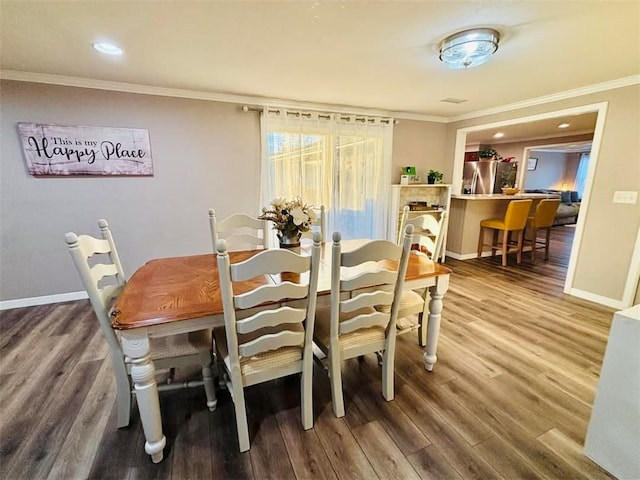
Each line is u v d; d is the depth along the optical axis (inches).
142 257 131.8
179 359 60.5
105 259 126.1
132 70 101.5
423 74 105.3
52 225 117.1
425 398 70.1
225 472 52.7
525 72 103.6
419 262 81.7
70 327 102.3
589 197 123.5
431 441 58.7
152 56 89.5
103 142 117.9
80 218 120.3
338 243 52.3
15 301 116.7
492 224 181.3
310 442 58.6
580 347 90.8
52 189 114.9
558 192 365.7
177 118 127.3
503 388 73.3
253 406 68.1
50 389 72.6
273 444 58.2
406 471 52.7
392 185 174.4
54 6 63.1
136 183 125.9
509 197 187.9
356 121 159.0
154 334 50.1
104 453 56.0
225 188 140.2
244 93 130.4
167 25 71.2
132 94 119.1
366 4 62.6
